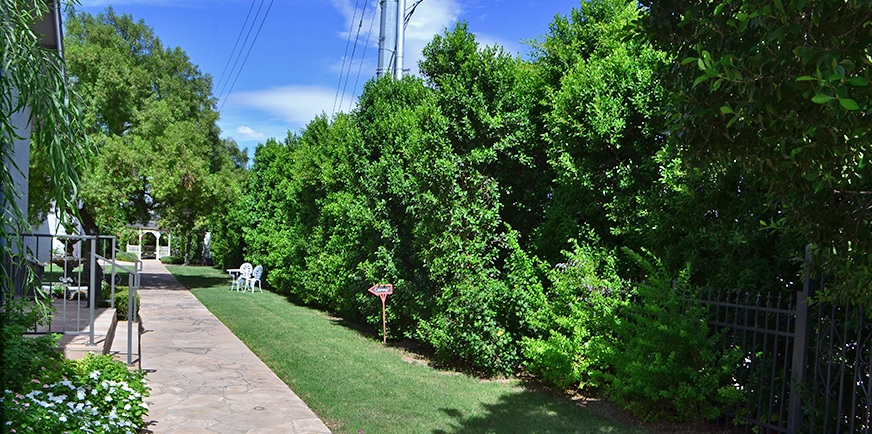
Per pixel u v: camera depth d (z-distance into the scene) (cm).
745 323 570
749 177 581
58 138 457
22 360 475
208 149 2305
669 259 681
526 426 591
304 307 1677
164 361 851
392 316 1058
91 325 722
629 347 645
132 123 2181
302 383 748
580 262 719
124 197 1992
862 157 293
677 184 646
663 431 587
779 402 568
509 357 791
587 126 744
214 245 3425
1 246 436
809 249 390
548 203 868
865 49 251
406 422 595
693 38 338
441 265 851
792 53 264
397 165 1066
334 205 1396
